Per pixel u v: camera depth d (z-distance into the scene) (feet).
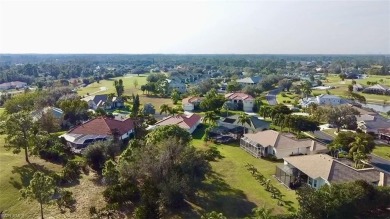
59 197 168.55
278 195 178.09
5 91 646.74
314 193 150.71
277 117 322.14
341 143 245.86
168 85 602.44
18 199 167.94
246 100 441.68
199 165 181.16
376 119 349.82
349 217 150.51
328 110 333.21
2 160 212.84
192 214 157.17
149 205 150.82
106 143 218.38
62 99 425.28
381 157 256.32
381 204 158.81
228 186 190.70
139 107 437.99
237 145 280.10
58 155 223.30
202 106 420.77
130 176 177.06
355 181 165.27
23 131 210.59
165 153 176.65
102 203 166.30
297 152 247.09
